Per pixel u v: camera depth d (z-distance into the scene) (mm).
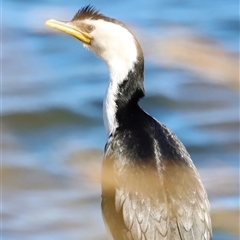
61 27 12867
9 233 16250
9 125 21031
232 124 21266
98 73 23734
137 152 11508
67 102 22031
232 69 23938
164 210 11055
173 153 11547
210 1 28938
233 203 17234
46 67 24125
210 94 22812
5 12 27359
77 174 18359
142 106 22375
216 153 19938
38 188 17875
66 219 16672
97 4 28703
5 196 17562
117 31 12453
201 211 11242
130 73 12359
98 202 17250
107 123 12359
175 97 22594
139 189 11227
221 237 16219
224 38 26188
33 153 19500
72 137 20547
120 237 11344
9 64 24234
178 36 26141
